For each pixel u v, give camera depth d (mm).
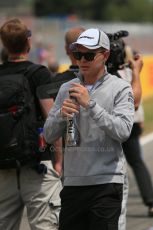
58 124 11930
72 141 11719
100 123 11328
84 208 11875
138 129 20656
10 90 12828
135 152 20859
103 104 11750
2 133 12797
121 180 11898
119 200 11875
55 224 13367
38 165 13117
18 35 13234
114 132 11391
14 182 13273
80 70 12141
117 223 11797
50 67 27625
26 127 12891
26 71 13188
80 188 11867
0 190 13320
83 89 11352
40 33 61188
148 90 65188
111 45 14766
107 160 11789
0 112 12852
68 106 11430
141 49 74375
